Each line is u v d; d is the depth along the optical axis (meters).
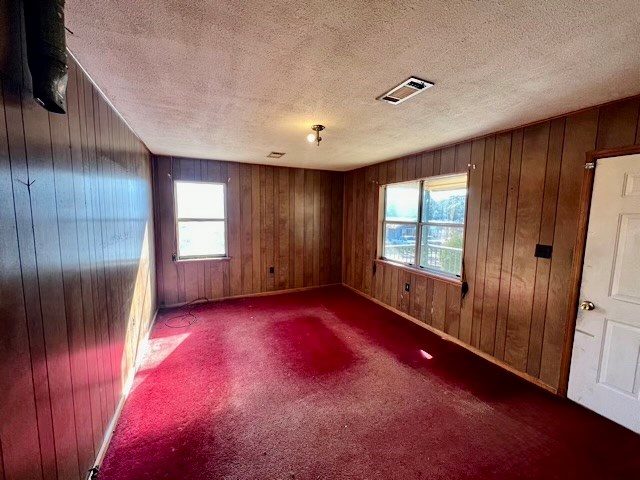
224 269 4.71
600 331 2.11
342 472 1.65
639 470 1.68
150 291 3.62
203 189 4.49
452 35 1.28
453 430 1.98
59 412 1.21
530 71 1.59
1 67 0.87
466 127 2.63
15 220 0.93
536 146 2.46
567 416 2.12
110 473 1.61
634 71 1.57
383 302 4.52
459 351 3.09
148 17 1.17
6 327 0.88
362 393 2.37
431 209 3.72
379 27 1.22
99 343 1.69
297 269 5.30
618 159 1.99
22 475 0.95
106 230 1.86
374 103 2.08
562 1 1.05
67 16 1.15
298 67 1.58
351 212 5.34
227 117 2.41
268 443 1.84
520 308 2.62
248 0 1.07
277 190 5.00
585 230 2.17
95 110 1.74
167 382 2.48
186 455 1.74
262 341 3.27
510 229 2.69
